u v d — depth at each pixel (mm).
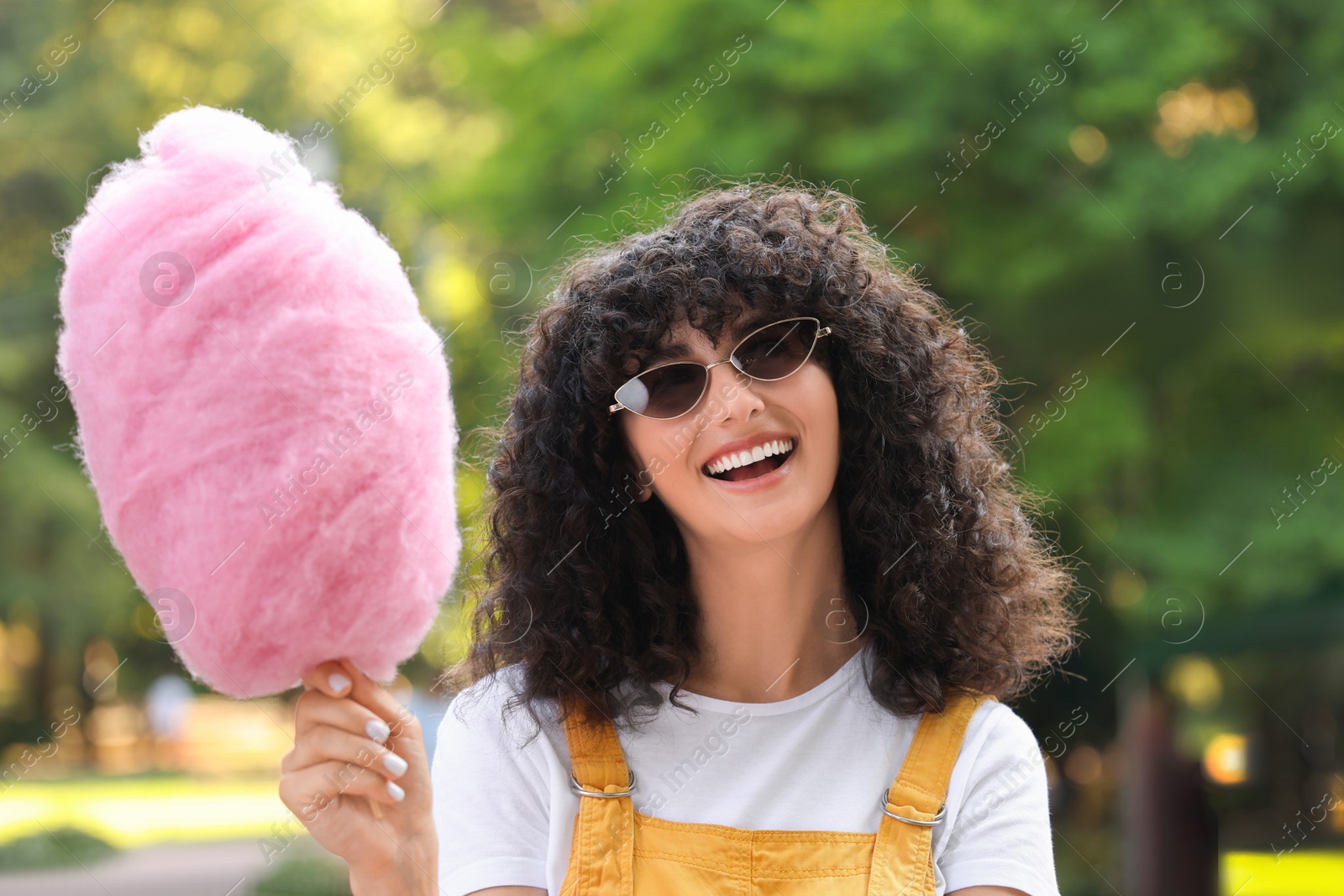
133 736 19312
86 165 14297
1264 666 12570
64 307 1712
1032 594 2004
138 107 14586
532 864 1732
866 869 1674
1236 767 11102
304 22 14391
